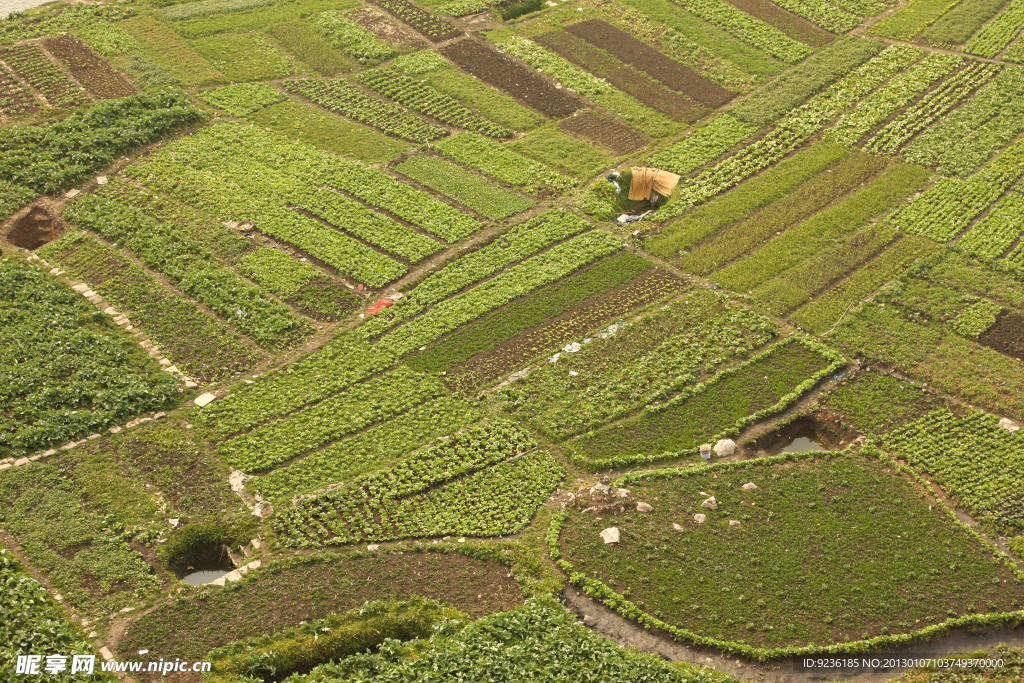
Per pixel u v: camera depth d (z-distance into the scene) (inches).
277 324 1364.4
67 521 1073.5
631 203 1611.7
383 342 1349.7
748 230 1563.7
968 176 1669.5
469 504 1109.7
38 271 1432.1
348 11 2209.6
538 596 994.1
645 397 1253.1
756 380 1277.1
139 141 1727.4
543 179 1684.3
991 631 971.9
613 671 907.4
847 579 1014.4
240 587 1013.8
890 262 1483.8
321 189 1652.3
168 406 1243.2
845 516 1083.3
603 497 1107.9
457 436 1197.7
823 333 1353.3
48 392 1219.2
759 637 959.0
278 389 1272.1
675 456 1167.6
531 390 1270.9
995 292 1417.3
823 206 1617.9
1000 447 1161.4
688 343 1344.7
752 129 1802.4
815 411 1235.9
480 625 959.0
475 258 1507.1
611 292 1446.9
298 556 1045.8
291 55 2054.6
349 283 1465.3
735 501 1103.6
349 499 1114.1
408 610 989.8
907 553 1039.0
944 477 1127.6
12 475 1127.0
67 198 1601.9
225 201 1609.3
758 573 1021.2
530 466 1155.9
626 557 1039.0
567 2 2277.3
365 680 909.2
